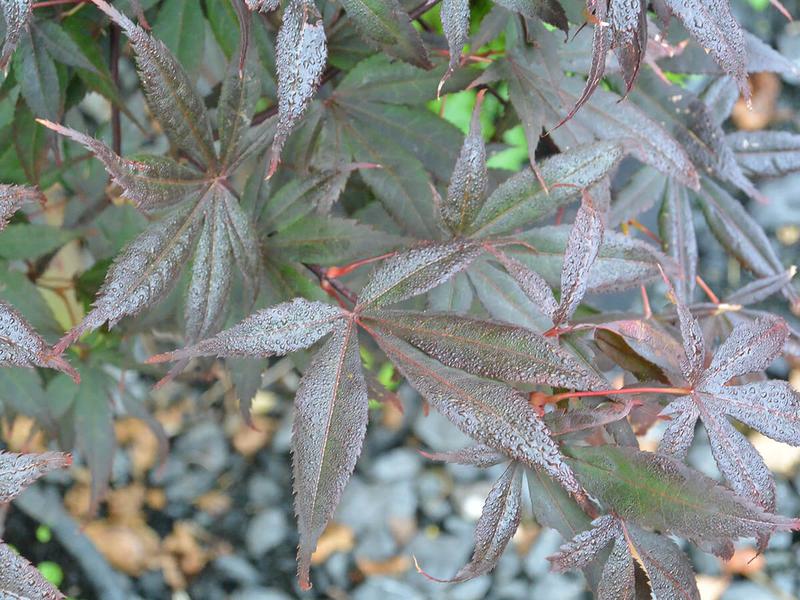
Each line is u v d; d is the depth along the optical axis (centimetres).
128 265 35
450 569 89
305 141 43
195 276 37
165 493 91
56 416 53
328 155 43
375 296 35
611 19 32
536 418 33
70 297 66
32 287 50
